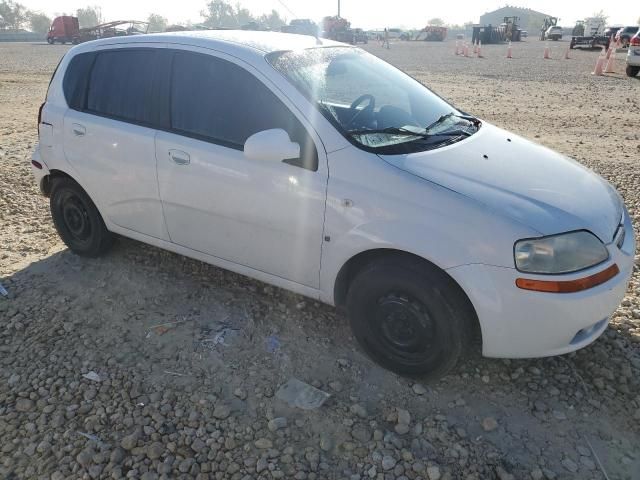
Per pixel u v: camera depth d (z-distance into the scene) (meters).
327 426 2.85
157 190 3.78
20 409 3.00
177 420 2.91
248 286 4.11
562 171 3.27
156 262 4.48
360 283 3.07
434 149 3.19
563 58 27.80
